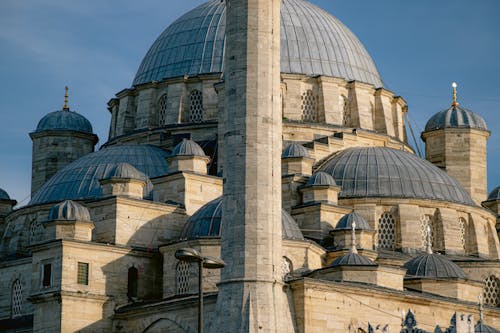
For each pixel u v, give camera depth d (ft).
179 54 436.76
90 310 343.67
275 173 309.83
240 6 316.81
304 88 424.46
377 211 386.32
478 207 401.08
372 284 341.21
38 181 456.04
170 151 411.13
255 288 299.99
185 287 346.33
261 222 304.30
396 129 442.91
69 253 344.69
